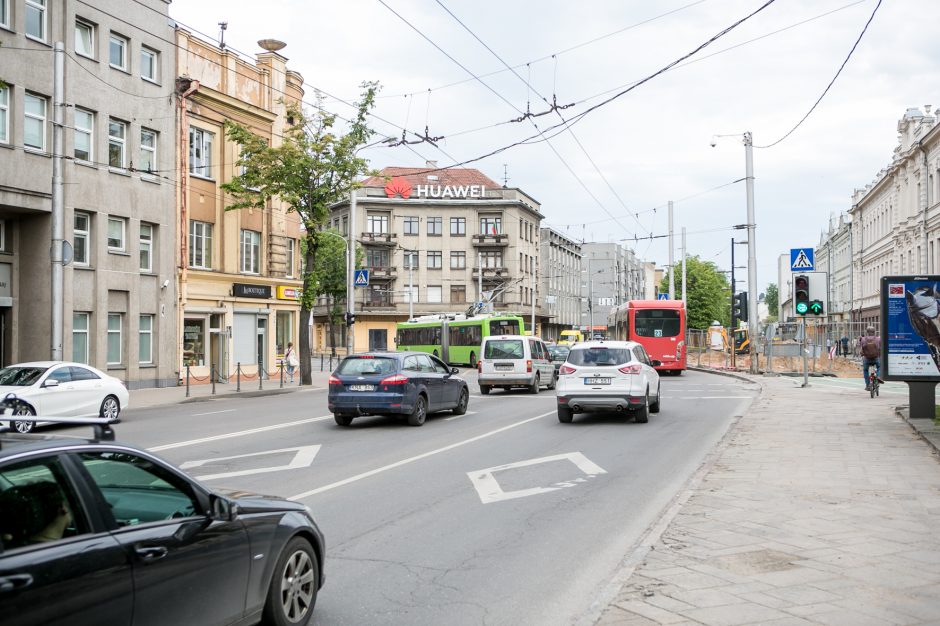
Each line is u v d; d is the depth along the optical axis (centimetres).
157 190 2986
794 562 614
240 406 2283
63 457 358
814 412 1834
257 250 3672
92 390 1823
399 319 7750
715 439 1438
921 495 872
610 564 644
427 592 572
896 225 5772
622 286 12575
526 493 936
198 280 3231
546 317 9031
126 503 383
